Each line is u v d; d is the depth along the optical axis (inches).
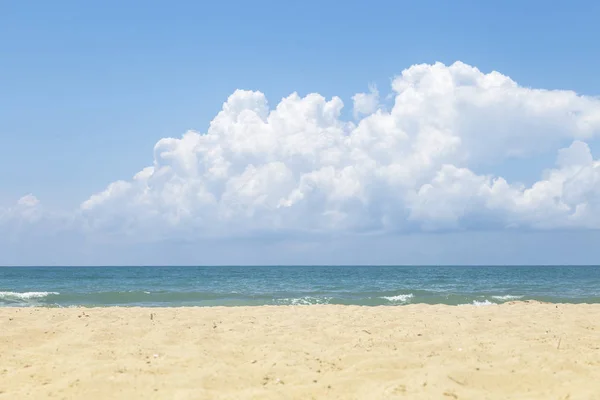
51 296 859.4
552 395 220.1
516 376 246.7
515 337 361.4
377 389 229.8
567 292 1079.0
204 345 339.3
